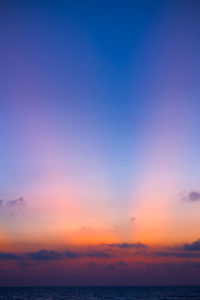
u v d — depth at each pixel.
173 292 168.38
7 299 113.81
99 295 143.75
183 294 143.25
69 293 168.38
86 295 144.25
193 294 143.50
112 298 118.56
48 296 134.50
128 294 152.12
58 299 114.00
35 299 113.75
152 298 115.00
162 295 136.62
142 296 130.88
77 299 114.44
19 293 165.25
